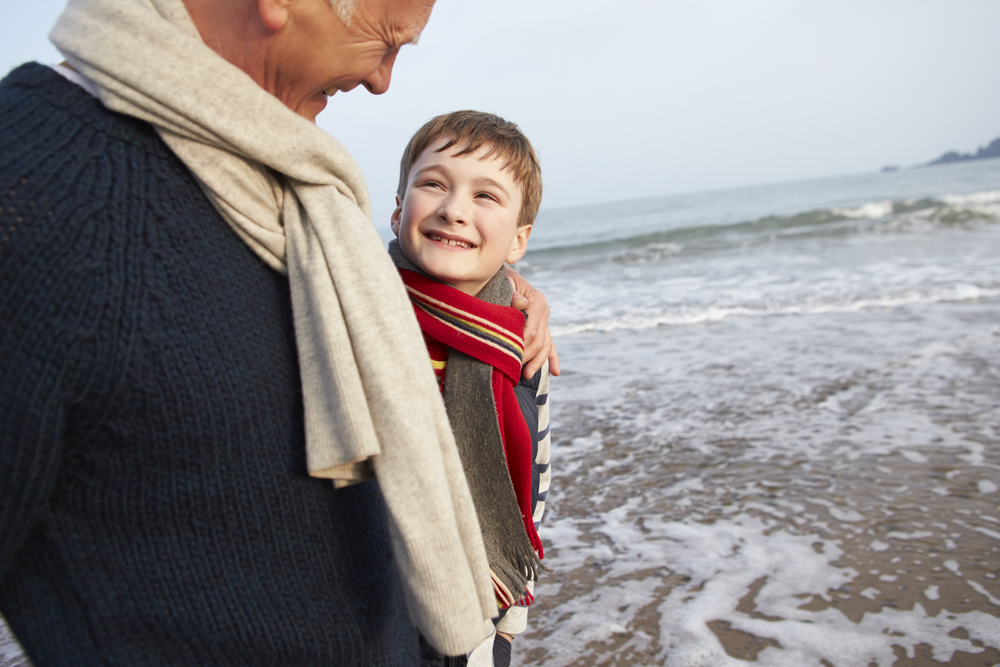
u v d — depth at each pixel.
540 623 2.36
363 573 0.89
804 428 4.06
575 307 9.76
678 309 8.52
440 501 0.79
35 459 0.62
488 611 0.87
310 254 0.78
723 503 3.18
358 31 0.82
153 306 0.67
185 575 0.73
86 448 0.67
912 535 2.77
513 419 1.36
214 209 0.76
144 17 0.70
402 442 0.77
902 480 3.27
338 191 0.83
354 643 0.86
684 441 4.00
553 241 29.69
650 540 2.89
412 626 1.09
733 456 3.72
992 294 7.70
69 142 0.67
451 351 1.33
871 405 4.37
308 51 0.82
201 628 0.75
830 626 2.24
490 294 1.46
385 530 0.97
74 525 0.69
